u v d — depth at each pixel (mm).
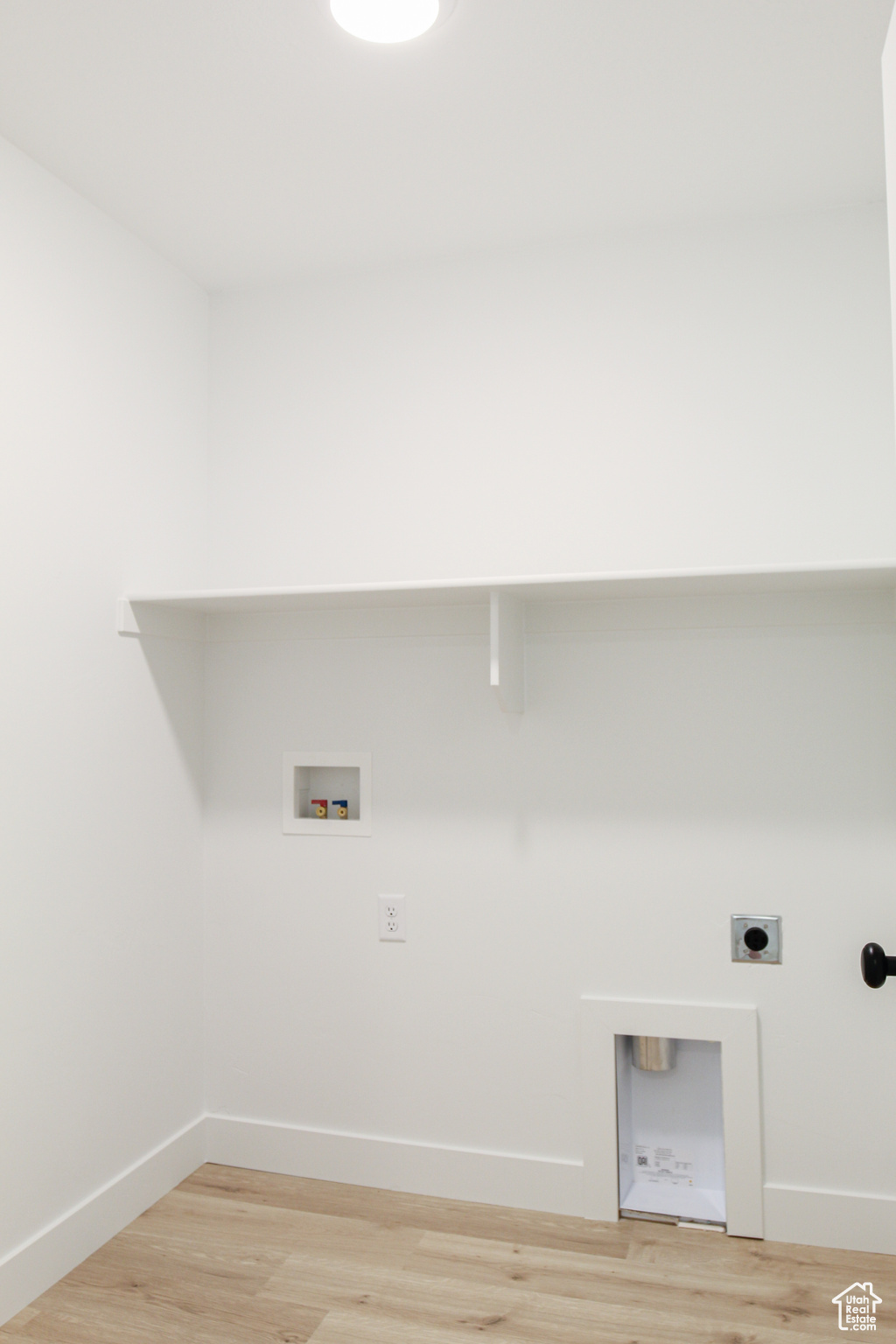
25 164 1828
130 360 2135
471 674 2217
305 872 2314
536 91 1647
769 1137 1992
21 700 1792
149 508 2197
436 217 2094
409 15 1442
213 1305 1737
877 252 2023
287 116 1716
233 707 2395
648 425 2141
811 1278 1812
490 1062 2166
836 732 1996
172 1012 2244
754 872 2029
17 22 1459
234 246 2215
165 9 1430
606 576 1818
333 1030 2277
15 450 1790
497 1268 1852
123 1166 2047
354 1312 1710
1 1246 1708
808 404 2051
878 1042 1944
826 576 1771
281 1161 2293
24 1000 1780
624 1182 2109
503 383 2236
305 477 2369
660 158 1867
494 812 2191
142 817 2150
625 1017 2072
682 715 2086
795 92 1659
